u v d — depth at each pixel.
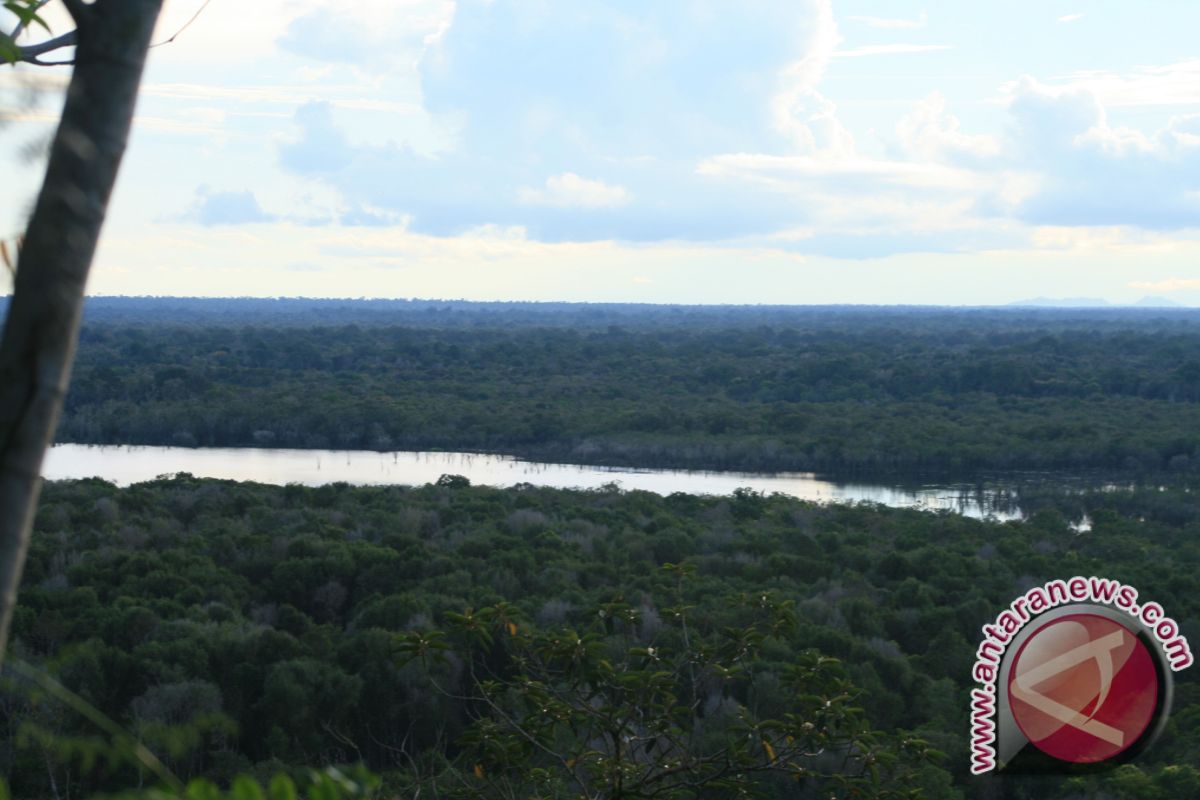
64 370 1.41
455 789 5.97
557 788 5.91
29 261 1.40
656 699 5.95
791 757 5.80
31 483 1.39
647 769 5.75
